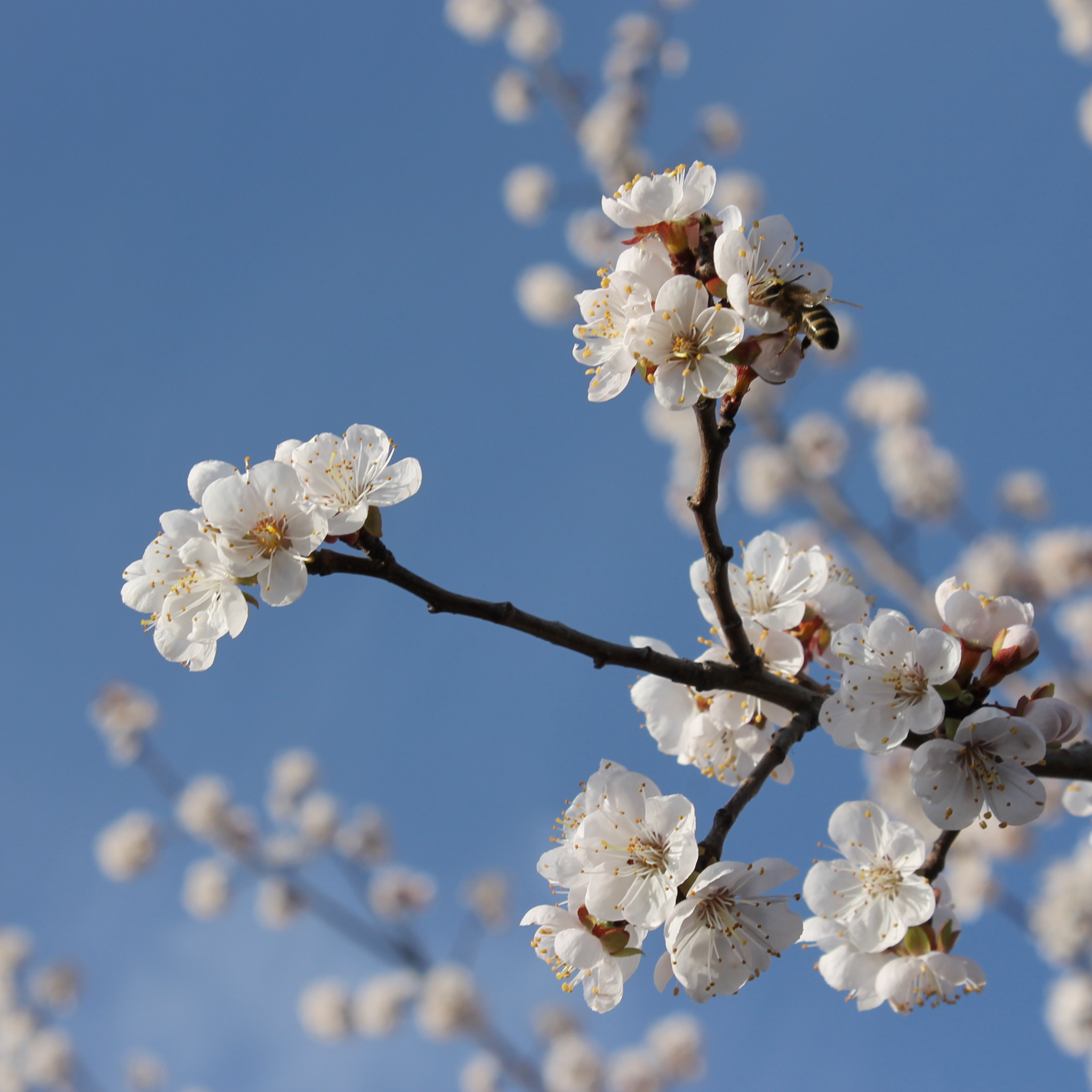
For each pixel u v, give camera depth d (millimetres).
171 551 902
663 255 899
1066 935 1751
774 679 916
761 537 959
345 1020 2215
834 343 900
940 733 906
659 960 888
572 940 885
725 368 887
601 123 2512
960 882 1930
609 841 888
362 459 904
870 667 909
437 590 893
